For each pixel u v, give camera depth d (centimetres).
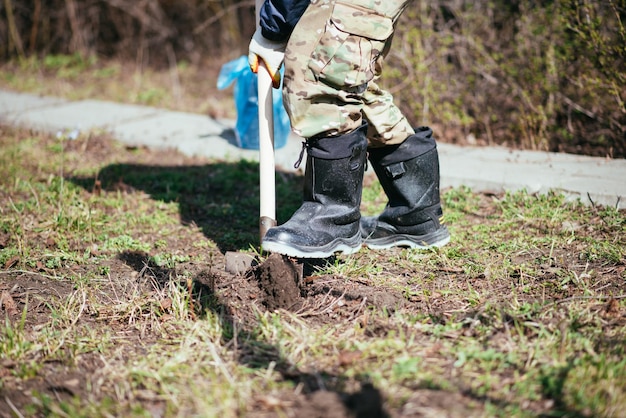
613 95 521
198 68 900
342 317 297
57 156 561
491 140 561
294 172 520
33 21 941
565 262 345
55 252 379
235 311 305
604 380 239
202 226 427
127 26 943
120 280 348
